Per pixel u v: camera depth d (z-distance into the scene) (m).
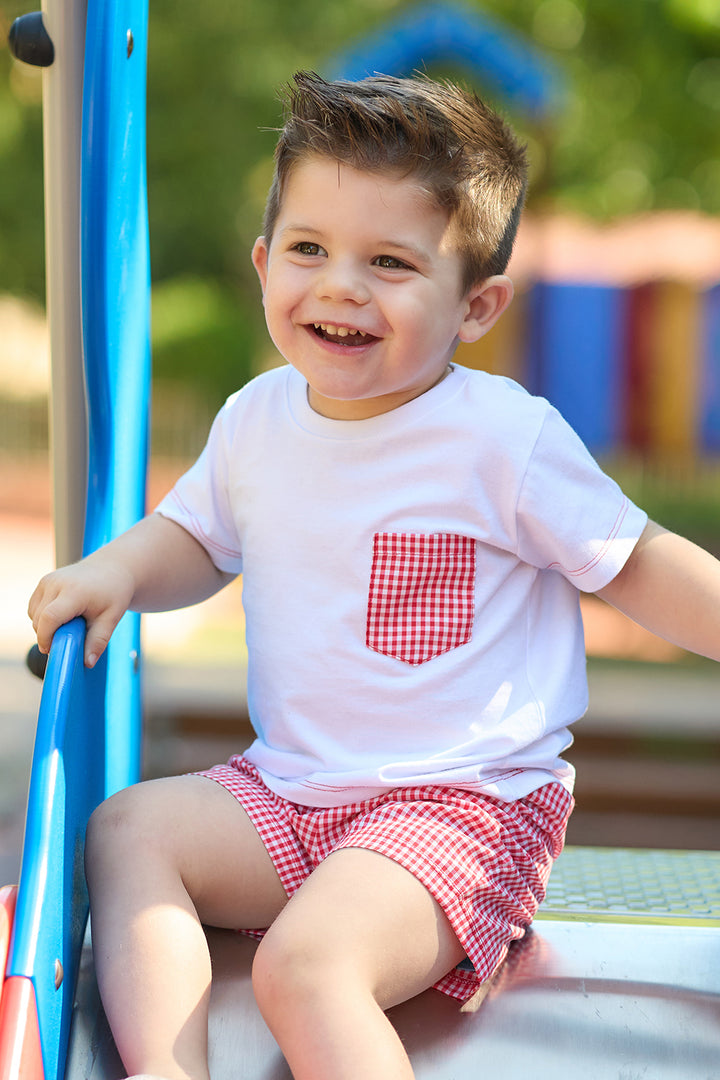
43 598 1.28
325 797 1.27
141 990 1.10
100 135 1.30
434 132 1.27
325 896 1.12
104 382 1.37
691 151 11.13
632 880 1.54
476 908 1.21
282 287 1.29
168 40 11.37
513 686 1.30
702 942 1.34
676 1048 1.16
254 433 1.41
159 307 12.61
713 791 4.17
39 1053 0.99
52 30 1.48
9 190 12.26
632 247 12.40
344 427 1.35
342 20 11.41
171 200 12.03
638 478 11.22
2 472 11.55
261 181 12.11
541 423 1.31
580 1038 1.17
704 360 12.52
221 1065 1.13
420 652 1.29
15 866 3.32
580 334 12.34
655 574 1.31
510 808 1.27
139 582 1.35
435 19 8.02
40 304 13.33
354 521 1.32
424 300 1.26
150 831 1.22
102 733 1.35
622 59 10.91
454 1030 1.17
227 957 1.27
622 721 4.84
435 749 1.27
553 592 1.38
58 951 1.08
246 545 1.39
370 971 1.08
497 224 1.36
